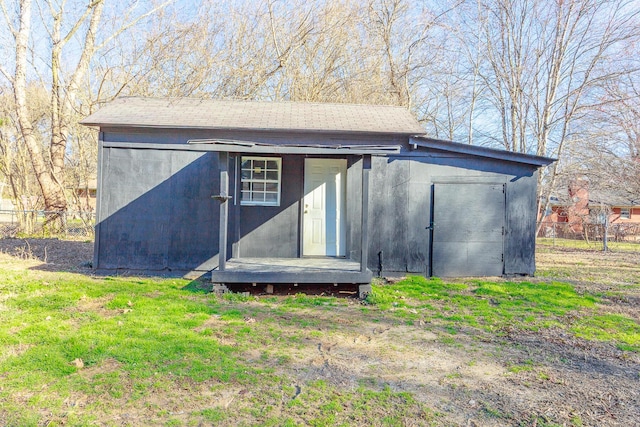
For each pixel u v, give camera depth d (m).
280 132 8.05
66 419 2.69
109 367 3.51
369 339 4.51
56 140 13.79
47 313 5.03
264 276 6.45
